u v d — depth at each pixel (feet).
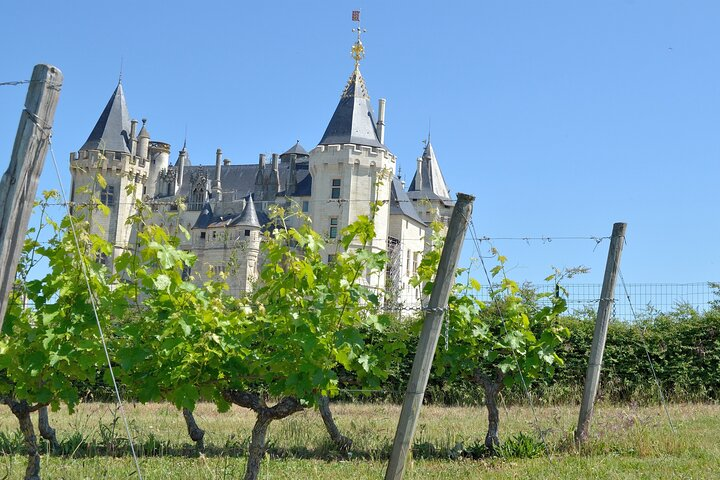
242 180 341.00
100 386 75.61
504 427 56.44
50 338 31.45
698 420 60.08
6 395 34.50
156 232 32.86
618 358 86.94
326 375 32.60
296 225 300.81
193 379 35.14
